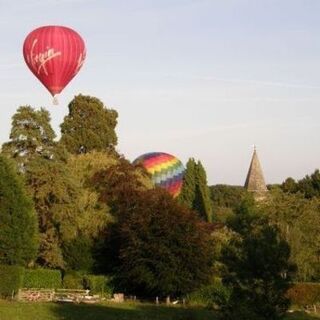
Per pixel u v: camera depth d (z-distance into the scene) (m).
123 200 66.69
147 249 57.28
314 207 70.00
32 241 60.75
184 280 56.97
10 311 45.91
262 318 30.06
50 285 62.41
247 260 30.91
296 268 31.28
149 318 46.03
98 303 55.25
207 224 60.19
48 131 68.25
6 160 61.16
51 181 65.00
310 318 49.44
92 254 65.75
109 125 98.75
